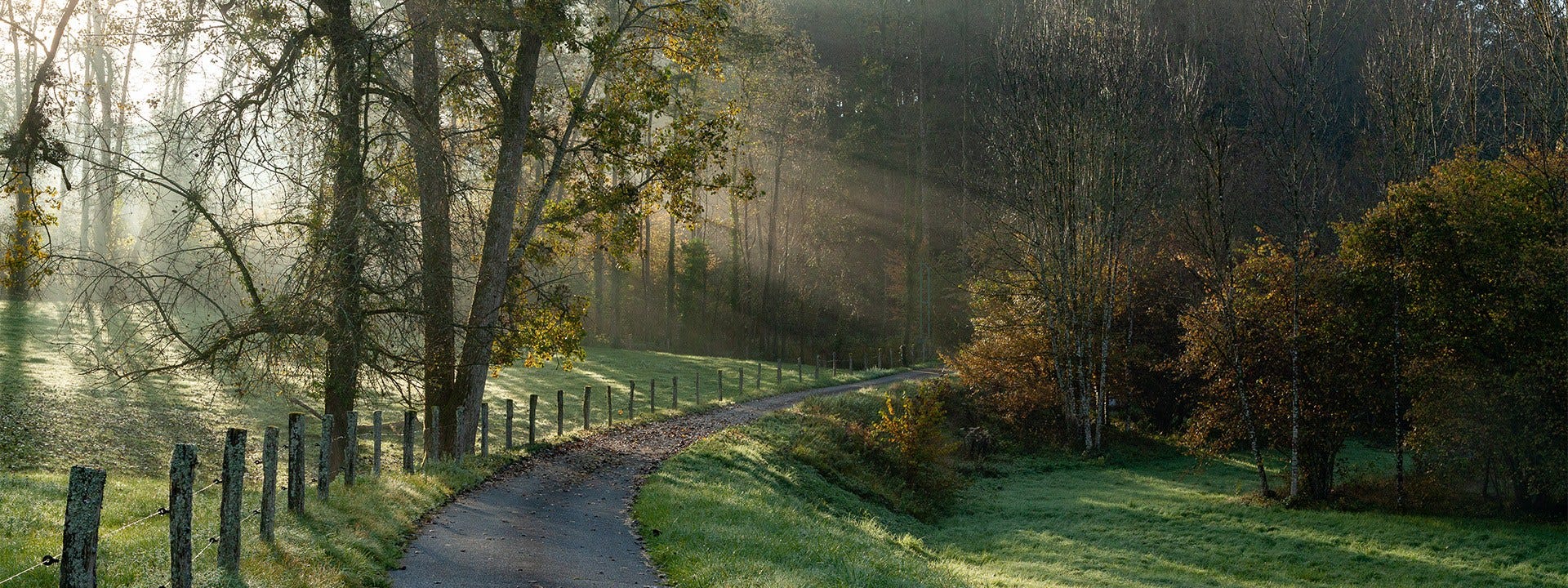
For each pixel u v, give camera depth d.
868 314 85.88
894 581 13.22
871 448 33.00
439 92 20.14
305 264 16.92
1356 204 45.25
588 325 73.88
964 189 73.94
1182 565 23.25
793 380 52.31
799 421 34.03
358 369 17.44
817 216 85.25
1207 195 34.19
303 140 17.77
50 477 15.23
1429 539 24.97
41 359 29.58
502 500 16.95
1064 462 41.44
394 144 18.72
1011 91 44.47
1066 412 43.69
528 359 26.69
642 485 19.72
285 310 16.77
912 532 26.17
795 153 78.12
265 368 17.67
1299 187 33.47
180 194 17.28
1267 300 32.19
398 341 18.33
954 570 18.41
